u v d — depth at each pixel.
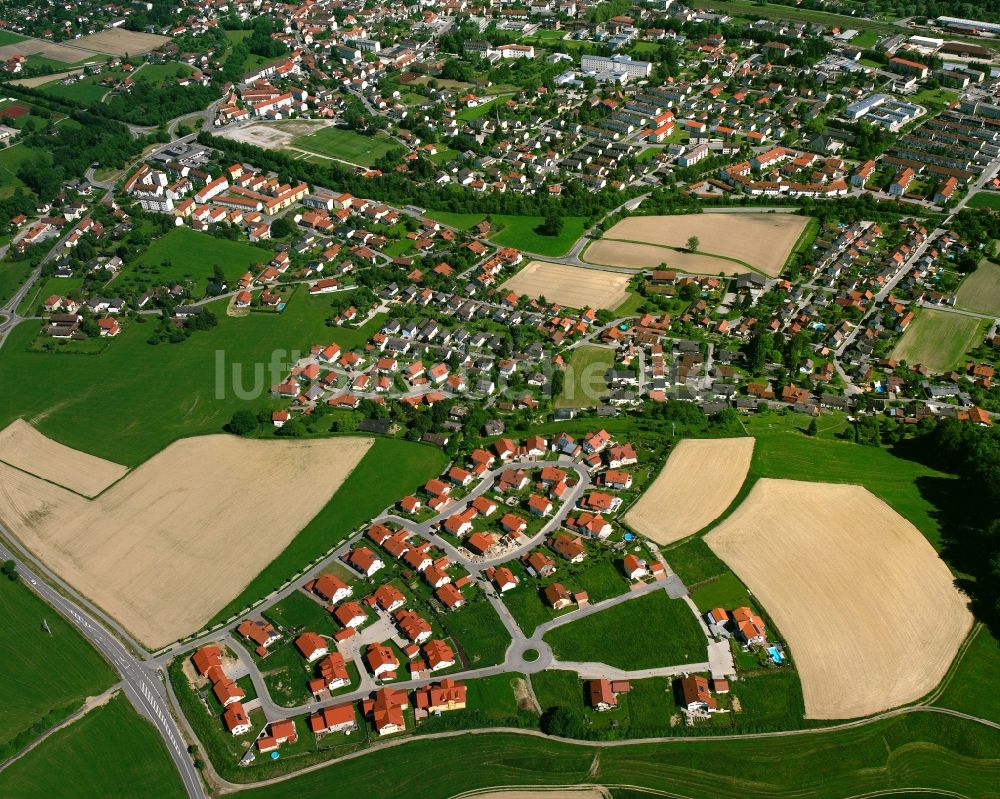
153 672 160.50
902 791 139.50
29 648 165.50
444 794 140.00
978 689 153.00
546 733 148.75
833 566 177.00
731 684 154.88
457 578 176.88
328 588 173.38
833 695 152.38
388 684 156.88
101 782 142.62
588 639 163.75
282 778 142.62
